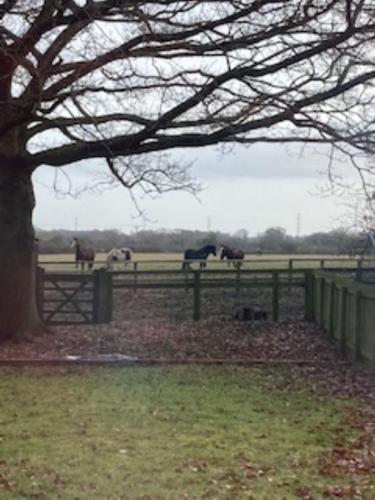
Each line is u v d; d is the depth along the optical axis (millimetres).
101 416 10023
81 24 14484
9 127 15219
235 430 9430
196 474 7449
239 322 21531
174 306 24359
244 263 40469
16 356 15180
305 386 12680
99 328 19688
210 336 18828
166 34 14445
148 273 22438
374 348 13820
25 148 16766
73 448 8352
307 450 8531
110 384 12445
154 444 8602
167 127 15594
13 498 6559
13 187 16922
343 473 7605
